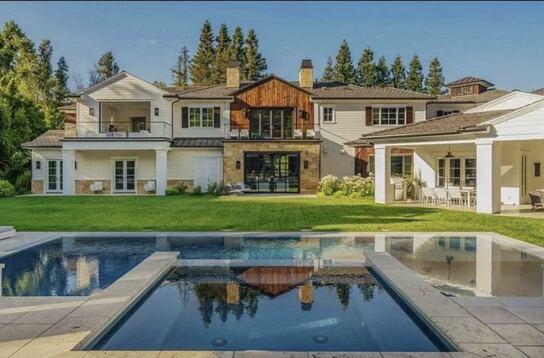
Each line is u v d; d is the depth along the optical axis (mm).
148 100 26312
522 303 5266
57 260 8539
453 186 20797
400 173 24391
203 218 14086
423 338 4770
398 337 4793
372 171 26625
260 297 6262
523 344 4047
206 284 6914
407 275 6625
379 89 29141
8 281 7098
